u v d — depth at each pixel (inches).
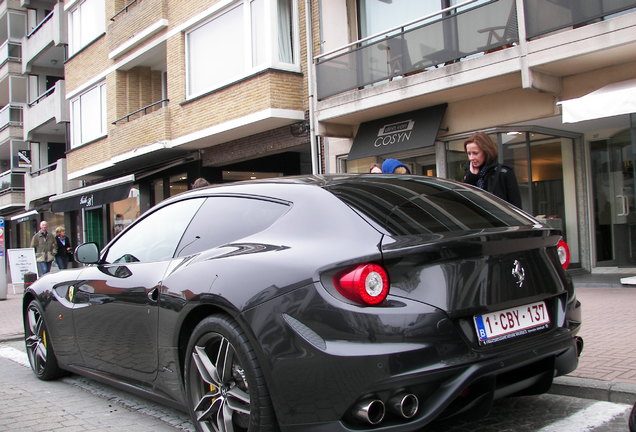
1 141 1181.7
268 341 109.6
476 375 103.3
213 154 624.7
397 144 443.2
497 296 112.0
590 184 438.6
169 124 618.2
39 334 208.8
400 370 98.7
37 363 210.8
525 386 118.7
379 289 102.1
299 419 106.0
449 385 102.0
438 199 135.9
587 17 324.8
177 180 698.8
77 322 180.1
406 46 415.8
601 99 292.4
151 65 736.3
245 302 114.9
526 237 119.8
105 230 861.2
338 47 490.9
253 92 513.0
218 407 123.8
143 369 150.8
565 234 431.8
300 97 516.1
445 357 102.3
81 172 813.2
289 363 106.7
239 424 121.5
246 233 134.3
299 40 521.3
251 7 532.1
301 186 133.1
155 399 150.1
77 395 186.9
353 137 494.0
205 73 584.7
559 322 125.8
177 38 611.5
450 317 104.6
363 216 116.3
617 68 343.9
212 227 146.1
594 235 438.6
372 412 100.7
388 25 470.9
